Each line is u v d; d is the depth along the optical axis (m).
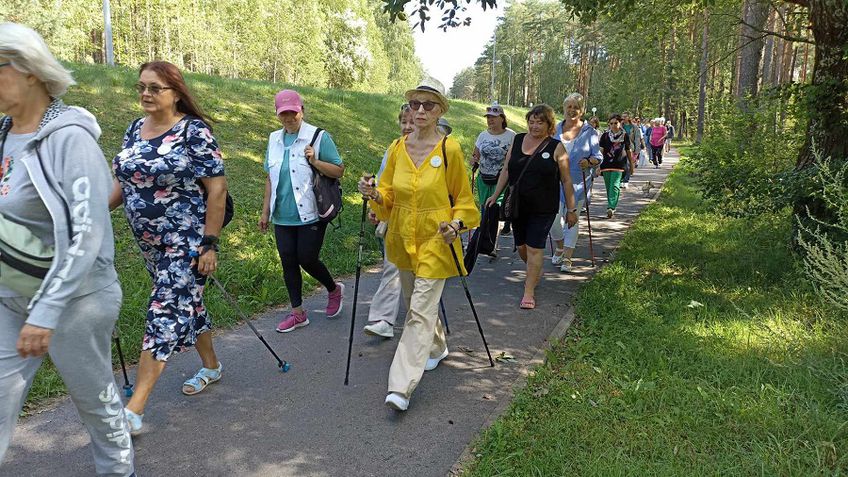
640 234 8.04
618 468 2.73
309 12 37.41
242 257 6.36
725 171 6.22
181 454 3.02
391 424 3.34
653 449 2.94
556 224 6.75
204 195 3.23
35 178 2.00
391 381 3.39
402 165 3.62
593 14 7.51
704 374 3.73
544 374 3.82
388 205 3.74
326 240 7.29
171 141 3.05
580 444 2.99
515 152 5.36
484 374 3.99
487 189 6.96
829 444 2.85
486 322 4.97
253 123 11.48
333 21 44.59
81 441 3.12
